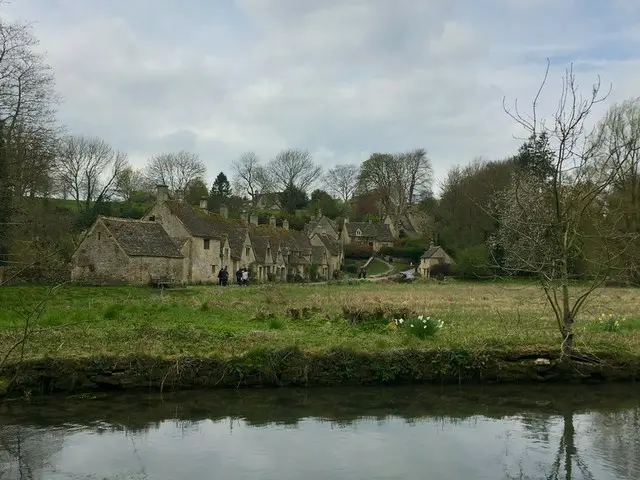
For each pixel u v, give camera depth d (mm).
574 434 12203
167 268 52062
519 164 67188
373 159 126062
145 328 18000
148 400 14039
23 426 12203
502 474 10148
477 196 76750
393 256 111938
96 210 80688
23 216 38469
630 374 16234
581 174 15922
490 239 37875
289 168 126625
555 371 16109
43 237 39531
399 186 125000
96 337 16906
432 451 11172
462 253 72062
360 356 15562
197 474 9969
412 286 56438
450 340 17156
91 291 34781
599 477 10070
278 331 19125
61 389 14266
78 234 60969
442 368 15719
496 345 16516
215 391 14797
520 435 12148
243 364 15055
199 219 62500
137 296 34562
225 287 50188
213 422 12711
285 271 82438
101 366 14500
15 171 37688
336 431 12242
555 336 18234
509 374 15969
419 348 16109
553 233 16500
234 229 71188
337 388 15289
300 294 39125
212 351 15648
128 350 15297
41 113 39625
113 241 48156
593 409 13914
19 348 15117
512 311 27250
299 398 14484
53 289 18438
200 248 59875
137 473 9992
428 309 28203
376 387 15461
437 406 14047
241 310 25969
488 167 80688
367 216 132750
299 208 128750
